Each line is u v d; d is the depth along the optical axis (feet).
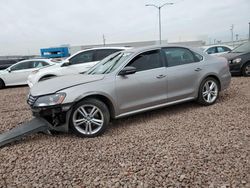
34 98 14.80
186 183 9.52
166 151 12.26
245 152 11.59
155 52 17.74
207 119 16.66
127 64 16.46
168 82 17.66
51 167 11.51
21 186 10.11
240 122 15.56
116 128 16.33
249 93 23.24
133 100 16.40
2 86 44.04
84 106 14.78
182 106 20.26
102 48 31.86
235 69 34.09
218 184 9.31
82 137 14.89
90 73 17.80
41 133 16.16
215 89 20.16
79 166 11.42
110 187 9.64
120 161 11.60
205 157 11.37
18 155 13.03
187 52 19.20
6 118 20.66
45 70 31.71
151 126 16.15
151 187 9.45
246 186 9.10
